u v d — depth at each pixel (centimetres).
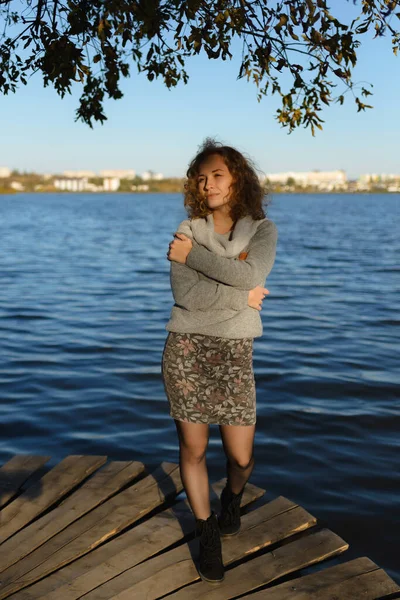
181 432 249
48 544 284
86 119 390
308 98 331
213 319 240
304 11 306
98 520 304
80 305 1122
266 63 334
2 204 9581
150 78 374
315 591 248
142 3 291
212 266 235
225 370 242
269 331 880
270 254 246
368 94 321
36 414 536
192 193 253
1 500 332
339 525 342
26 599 243
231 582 254
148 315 1020
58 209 7419
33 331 887
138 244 2659
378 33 307
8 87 348
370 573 261
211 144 257
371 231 3528
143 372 667
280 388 602
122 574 259
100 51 353
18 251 2283
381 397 575
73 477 355
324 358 721
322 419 514
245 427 248
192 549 276
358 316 1002
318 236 3122
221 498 283
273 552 277
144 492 334
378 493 382
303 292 1280
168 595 246
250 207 250
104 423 514
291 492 384
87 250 2344
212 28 327
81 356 740
